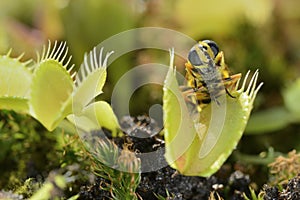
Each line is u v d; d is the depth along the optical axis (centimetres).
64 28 26
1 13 28
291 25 28
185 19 27
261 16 27
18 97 19
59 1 26
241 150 24
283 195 19
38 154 22
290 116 25
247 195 21
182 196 20
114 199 19
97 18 25
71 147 21
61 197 20
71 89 19
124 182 19
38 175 21
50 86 19
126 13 25
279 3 27
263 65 26
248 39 27
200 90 19
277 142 25
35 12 28
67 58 25
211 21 27
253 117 25
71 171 21
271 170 21
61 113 19
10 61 20
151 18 27
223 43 27
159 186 20
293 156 21
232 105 19
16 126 22
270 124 25
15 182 21
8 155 22
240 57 26
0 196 20
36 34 26
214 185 20
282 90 26
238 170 22
